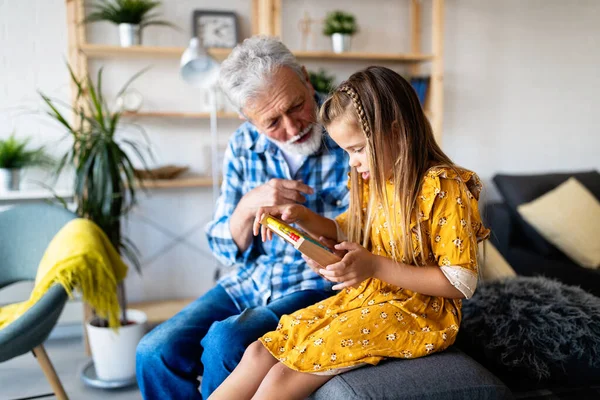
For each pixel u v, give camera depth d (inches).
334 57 119.6
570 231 118.4
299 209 57.6
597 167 148.3
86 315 107.5
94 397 90.5
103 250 78.0
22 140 114.6
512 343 55.9
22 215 83.5
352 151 52.7
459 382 45.1
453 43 135.4
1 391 92.4
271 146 66.4
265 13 112.7
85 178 94.8
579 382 55.7
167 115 111.8
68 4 104.0
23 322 66.9
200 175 124.3
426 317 49.8
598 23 144.6
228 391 48.6
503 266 87.7
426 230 50.3
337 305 54.0
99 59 116.2
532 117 143.2
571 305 58.6
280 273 64.6
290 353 48.2
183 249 126.3
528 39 140.3
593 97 146.9
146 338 60.0
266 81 58.9
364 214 56.7
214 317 63.6
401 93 51.2
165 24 111.9
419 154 50.8
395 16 130.9
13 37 112.9
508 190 129.3
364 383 44.4
